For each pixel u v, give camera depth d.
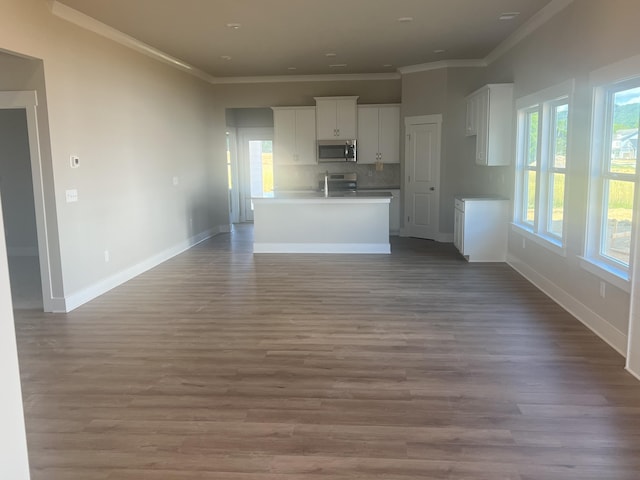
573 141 4.62
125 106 6.20
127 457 2.54
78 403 3.11
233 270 6.67
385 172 9.73
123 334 4.30
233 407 3.04
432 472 2.39
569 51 4.73
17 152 7.41
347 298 5.29
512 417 2.87
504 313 4.72
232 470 2.43
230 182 11.21
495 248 6.96
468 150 8.30
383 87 9.46
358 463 2.47
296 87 9.56
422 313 4.76
